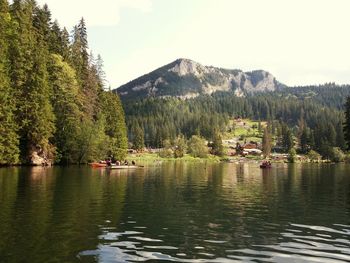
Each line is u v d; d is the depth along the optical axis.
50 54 74.44
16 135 59.66
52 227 19.02
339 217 23.86
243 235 18.62
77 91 78.25
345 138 78.81
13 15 65.56
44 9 79.75
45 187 35.25
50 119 66.50
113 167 77.19
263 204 29.17
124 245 16.19
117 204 27.09
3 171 51.59
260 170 87.62
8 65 59.53
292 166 118.62
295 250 16.09
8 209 23.56
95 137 81.00
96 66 99.19
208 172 75.44
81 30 89.00
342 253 15.77
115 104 103.94
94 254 14.77
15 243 15.92
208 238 17.86
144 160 156.25
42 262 13.59
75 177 47.34
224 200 31.16
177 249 15.81
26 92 62.75
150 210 25.09
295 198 33.12
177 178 55.56
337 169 94.56
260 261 14.49
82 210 24.06
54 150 71.25
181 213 24.33
